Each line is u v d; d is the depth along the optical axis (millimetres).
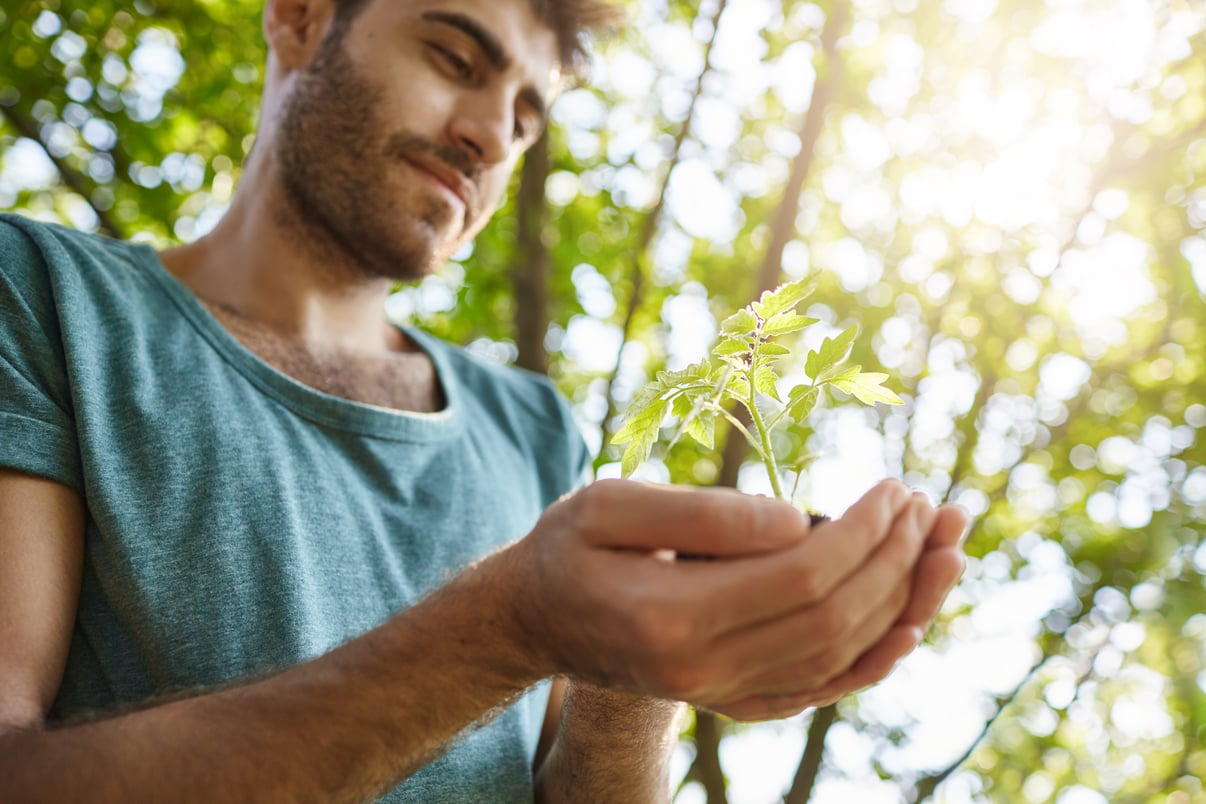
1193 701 7148
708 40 5473
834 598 601
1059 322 6195
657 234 6340
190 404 1194
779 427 5656
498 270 5469
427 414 1497
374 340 1624
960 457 5895
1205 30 4906
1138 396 6535
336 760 759
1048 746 7828
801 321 862
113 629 1055
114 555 1044
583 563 650
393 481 1356
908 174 5762
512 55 1537
